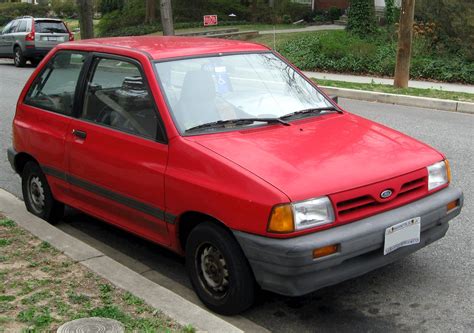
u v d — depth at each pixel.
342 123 4.68
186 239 4.29
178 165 4.07
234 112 4.48
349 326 3.92
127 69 4.70
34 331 3.46
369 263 3.74
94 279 4.19
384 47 18.56
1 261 4.50
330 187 3.63
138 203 4.43
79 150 4.95
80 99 5.12
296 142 4.16
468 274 4.62
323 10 33.00
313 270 3.49
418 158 4.18
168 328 3.49
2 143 9.55
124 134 4.56
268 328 3.91
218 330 3.50
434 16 17.59
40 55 22.67
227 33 26.23
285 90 4.94
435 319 3.97
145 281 4.15
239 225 3.64
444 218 4.17
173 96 4.39
